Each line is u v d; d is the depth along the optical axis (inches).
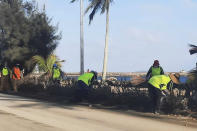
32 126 405.7
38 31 1153.4
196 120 473.7
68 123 429.7
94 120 458.0
